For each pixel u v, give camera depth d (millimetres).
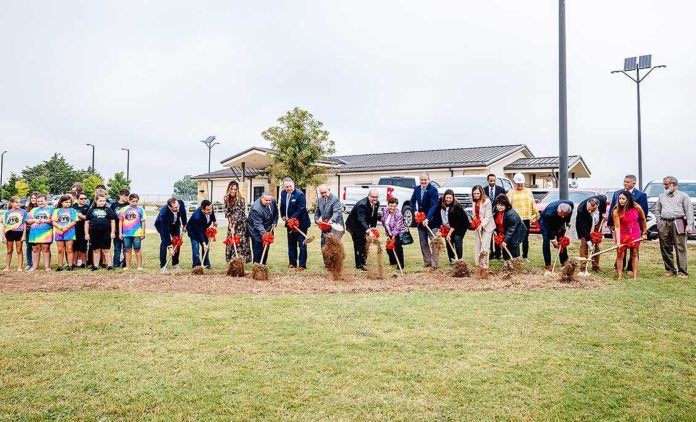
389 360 4117
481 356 4223
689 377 3814
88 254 9586
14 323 5137
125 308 5820
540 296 6566
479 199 8477
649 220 12906
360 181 29078
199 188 37438
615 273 8523
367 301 6273
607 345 4527
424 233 9320
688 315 5559
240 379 3730
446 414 3213
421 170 26312
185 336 4734
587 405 3348
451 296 6594
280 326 5078
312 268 9367
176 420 3115
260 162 28297
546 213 8555
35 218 9008
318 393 3500
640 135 24906
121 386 3594
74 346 4426
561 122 11750
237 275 8164
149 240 14562
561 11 11664
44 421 3084
